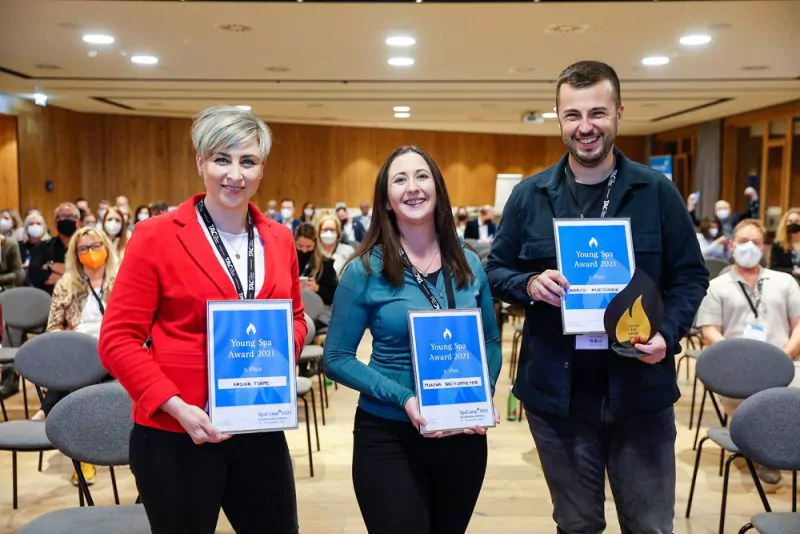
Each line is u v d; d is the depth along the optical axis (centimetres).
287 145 1495
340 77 893
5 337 533
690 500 350
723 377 358
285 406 172
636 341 187
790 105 1109
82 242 407
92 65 819
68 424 251
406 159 197
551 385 204
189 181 1411
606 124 192
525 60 771
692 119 1363
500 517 351
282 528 183
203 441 163
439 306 196
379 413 193
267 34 654
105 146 1350
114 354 166
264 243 185
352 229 1257
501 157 1664
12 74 886
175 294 170
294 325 194
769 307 432
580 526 206
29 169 1161
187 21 605
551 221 207
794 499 290
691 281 200
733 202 1334
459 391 187
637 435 202
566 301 193
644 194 201
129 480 392
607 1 532
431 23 608
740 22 600
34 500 365
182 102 1162
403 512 188
